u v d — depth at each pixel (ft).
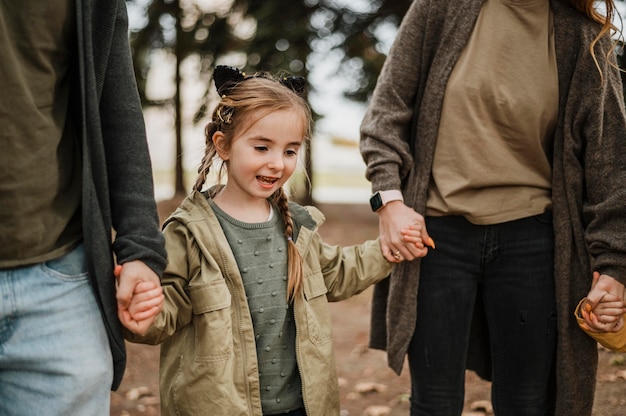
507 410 7.62
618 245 6.91
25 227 5.01
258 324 6.68
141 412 11.60
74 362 5.23
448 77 7.33
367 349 15.39
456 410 7.66
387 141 7.48
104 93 5.58
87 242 5.31
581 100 7.15
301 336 6.75
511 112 7.11
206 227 6.58
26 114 4.92
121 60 5.61
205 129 7.29
